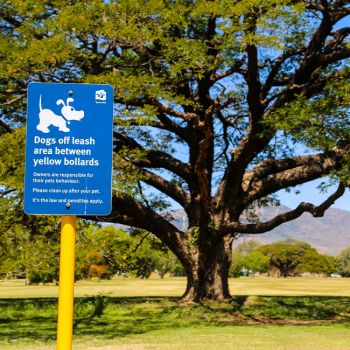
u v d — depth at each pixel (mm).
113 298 30531
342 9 21797
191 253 25406
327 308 24062
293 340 14312
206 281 25984
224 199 25875
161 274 101375
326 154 24312
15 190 16109
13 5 17703
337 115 17312
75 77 18094
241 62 24609
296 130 17812
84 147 4711
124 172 16281
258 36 17469
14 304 27203
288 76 26641
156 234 25219
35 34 17375
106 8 15930
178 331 16641
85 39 16766
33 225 18562
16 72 16469
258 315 21750
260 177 26328
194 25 23000
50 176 4664
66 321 4578
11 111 22016
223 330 16891
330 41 24016
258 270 147375
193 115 20125
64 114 4711
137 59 19250
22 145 15070
